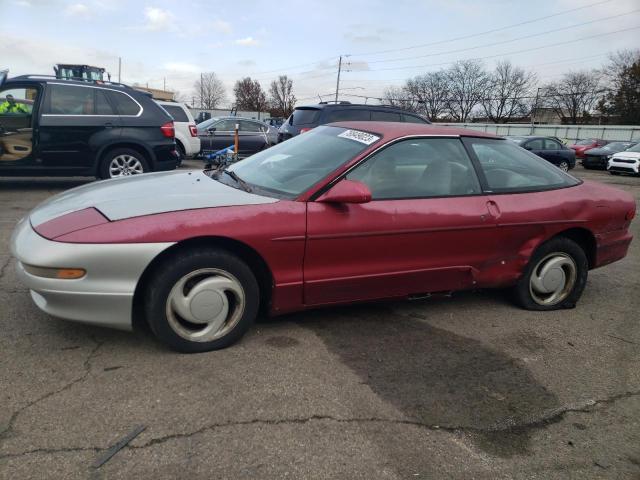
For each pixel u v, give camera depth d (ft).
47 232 8.80
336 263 10.28
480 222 11.39
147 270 9.00
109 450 6.77
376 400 8.39
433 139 11.61
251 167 12.26
